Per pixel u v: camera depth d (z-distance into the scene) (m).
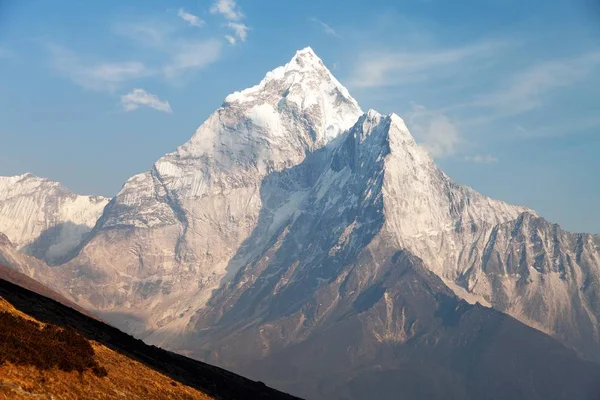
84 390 130.38
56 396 124.31
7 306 154.25
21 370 125.44
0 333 131.12
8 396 117.19
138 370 154.25
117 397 134.62
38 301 182.00
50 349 134.38
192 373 192.38
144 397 140.88
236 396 194.00
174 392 150.88
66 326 160.75
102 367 140.25
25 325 141.12
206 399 157.12
